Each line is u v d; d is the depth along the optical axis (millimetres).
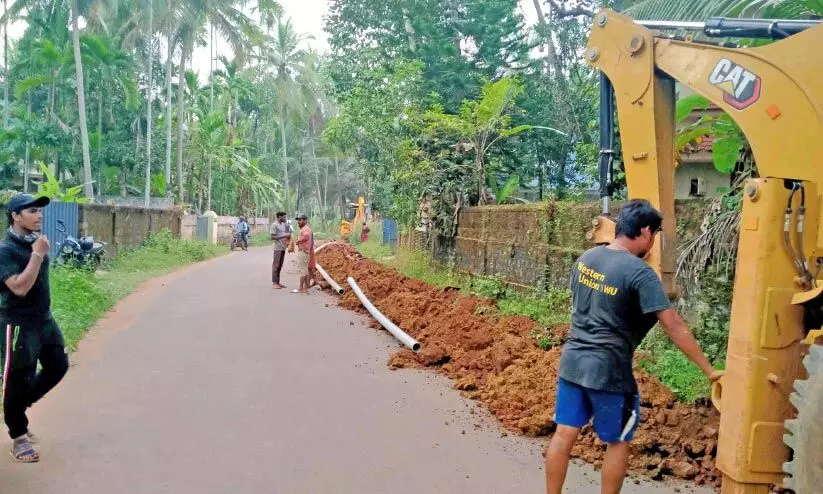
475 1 21953
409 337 8953
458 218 15312
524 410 6117
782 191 3387
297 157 63250
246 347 9070
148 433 5578
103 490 4465
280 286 16281
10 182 36875
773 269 3385
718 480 4699
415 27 22125
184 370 7719
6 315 4895
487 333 8594
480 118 15367
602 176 5340
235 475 4762
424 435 5688
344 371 7836
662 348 7312
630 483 4719
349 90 24922
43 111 40406
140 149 36156
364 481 4715
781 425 3381
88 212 18109
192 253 25453
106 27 30953
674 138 4910
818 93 3668
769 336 3373
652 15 8922
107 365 7883
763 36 4395
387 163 21406
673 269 4824
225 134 41938
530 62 22188
